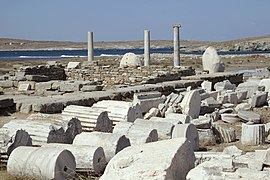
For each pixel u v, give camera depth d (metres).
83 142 9.77
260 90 21.58
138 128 11.27
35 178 8.12
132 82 26.20
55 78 30.02
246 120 15.75
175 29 34.91
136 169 6.22
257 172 6.26
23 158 8.31
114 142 9.45
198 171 6.29
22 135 9.67
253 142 12.48
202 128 13.23
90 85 22.42
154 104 17.42
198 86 24.53
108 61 52.94
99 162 8.84
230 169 6.32
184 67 29.33
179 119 13.98
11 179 8.28
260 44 158.25
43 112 15.09
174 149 6.54
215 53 31.45
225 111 17.38
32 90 22.88
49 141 10.23
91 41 39.78
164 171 6.06
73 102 16.16
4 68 41.62
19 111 15.46
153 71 27.39
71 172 8.28
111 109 13.72
